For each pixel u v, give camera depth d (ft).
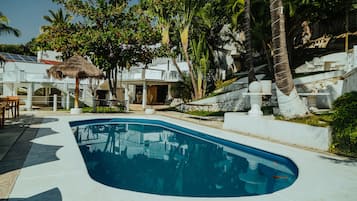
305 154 25.17
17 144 25.95
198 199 14.30
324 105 47.26
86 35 64.69
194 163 26.91
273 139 32.71
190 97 83.41
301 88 52.37
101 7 70.28
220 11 71.87
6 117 46.91
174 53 78.64
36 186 15.29
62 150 23.79
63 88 78.33
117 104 71.92
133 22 72.59
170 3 68.28
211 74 88.89
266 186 19.81
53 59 103.91
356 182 17.56
